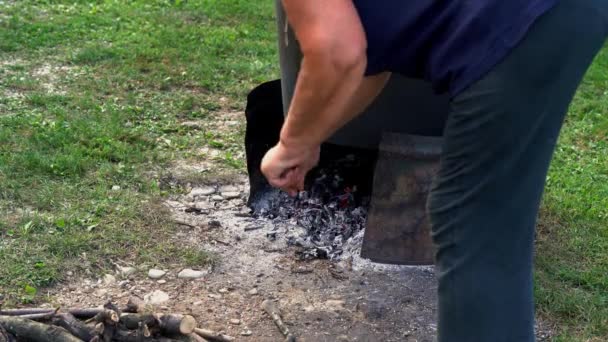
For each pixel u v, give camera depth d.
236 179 4.48
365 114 3.42
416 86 3.26
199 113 5.39
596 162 5.10
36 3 7.65
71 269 3.47
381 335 3.25
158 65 6.18
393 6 2.08
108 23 7.21
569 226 4.18
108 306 2.87
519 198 2.14
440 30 2.08
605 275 3.73
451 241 2.18
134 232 3.79
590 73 6.93
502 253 2.17
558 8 1.98
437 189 2.20
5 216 3.81
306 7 1.93
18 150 4.50
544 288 3.60
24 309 3.05
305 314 3.34
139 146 4.75
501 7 2.00
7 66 5.95
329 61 1.95
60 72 5.94
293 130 2.18
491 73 2.02
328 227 3.98
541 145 2.11
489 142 2.07
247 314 3.31
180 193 4.27
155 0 8.08
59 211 3.91
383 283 3.61
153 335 2.93
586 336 3.30
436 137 3.50
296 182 2.39
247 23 7.64
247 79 6.16
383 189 3.64
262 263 3.69
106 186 4.22
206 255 3.67
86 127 4.89
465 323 2.19
